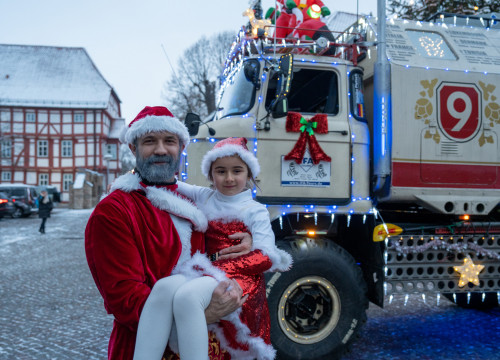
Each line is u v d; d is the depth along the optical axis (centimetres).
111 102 5284
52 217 2636
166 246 171
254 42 410
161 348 151
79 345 459
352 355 413
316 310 386
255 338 179
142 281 160
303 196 396
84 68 5175
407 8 802
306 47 421
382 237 398
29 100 4812
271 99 400
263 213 198
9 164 4800
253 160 206
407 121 411
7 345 460
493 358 402
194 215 184
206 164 212
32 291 727
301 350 371
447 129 420
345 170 406
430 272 410
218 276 165
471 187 422
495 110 431
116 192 173
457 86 425
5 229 1888
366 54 441
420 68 418
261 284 188
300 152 393
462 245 407
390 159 406
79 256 1112
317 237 420
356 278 384
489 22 504
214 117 461
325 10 483
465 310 577
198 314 152
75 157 4909
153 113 185
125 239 159
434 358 403
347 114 413
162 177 183
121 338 166
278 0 499
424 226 414
